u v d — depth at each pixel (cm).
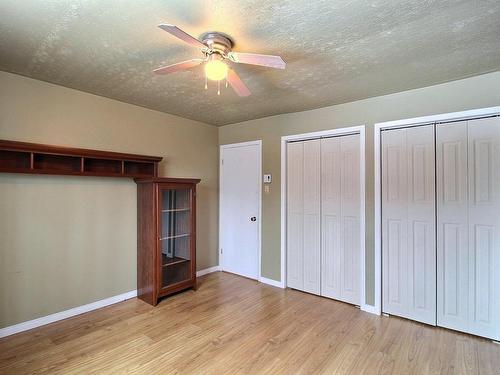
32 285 267
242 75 250
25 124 260
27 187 264
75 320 284
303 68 237
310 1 152
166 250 342
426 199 281
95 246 311
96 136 308
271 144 395
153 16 167
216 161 455
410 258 290
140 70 245
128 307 317
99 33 186
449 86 265
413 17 167
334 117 338
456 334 261
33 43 200
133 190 345
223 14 164
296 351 233
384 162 305
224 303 329
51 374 202
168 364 215
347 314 303
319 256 354
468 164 261
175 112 376
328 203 347
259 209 408
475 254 258
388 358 224
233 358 223
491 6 155
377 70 240
